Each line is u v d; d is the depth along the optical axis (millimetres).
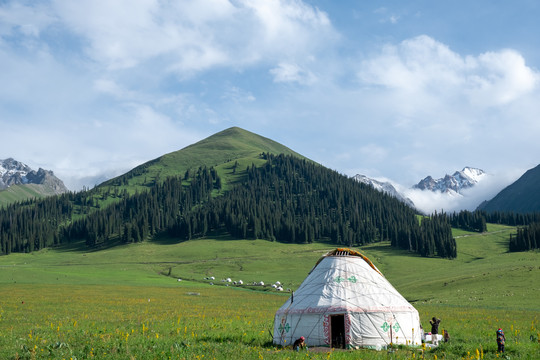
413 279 125188
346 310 33344
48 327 42219
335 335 34812
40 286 103688
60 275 132375
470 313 60406
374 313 33656
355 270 36719
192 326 43750
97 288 104500
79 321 48031
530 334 39312
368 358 26281
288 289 120625
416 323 35812
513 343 30891
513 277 94562
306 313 34156
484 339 36156
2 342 31547
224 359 25141
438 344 32469
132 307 67188
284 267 171625
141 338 32344
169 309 65188
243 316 57406
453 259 183750
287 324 35000
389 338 33438
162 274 157750
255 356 26078
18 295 82625
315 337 33625
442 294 89438
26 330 39688
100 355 25734
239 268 169250
